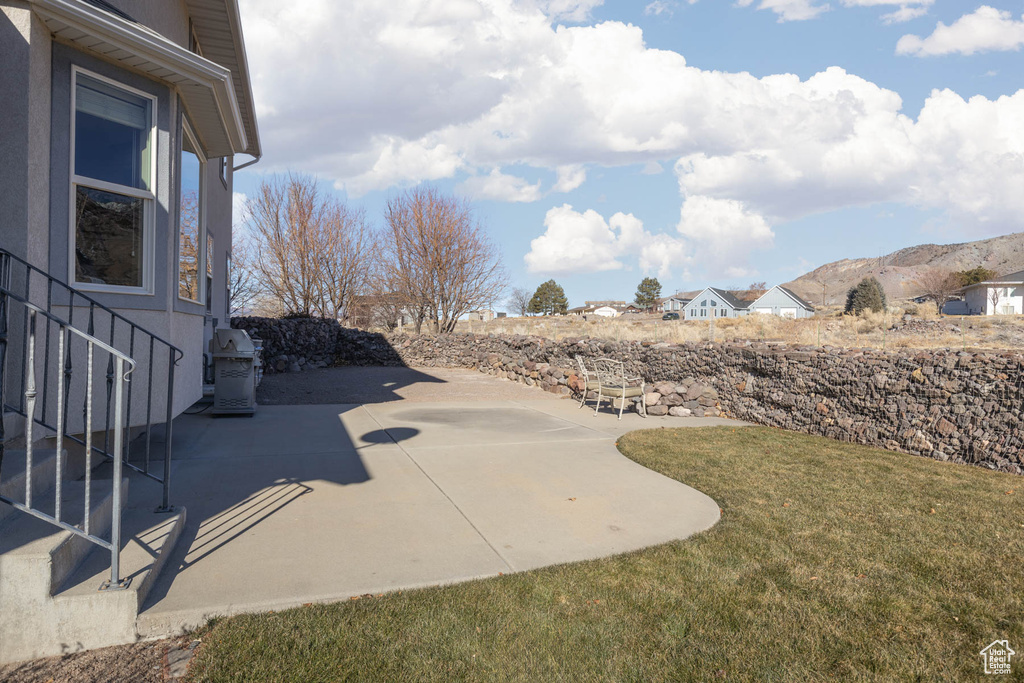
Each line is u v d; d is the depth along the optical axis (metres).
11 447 3.50
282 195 23.12
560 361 13.58
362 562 3.41
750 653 2.62
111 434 4.84
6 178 3.59
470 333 18.80
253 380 8.52
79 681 2.31
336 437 7.04
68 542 2.69
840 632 2.81
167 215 4.90
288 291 23.52
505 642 2.64
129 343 4.60
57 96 4.01
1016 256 161.25
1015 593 3.25
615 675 2.44
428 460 5.99
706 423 8.88
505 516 4.31
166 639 2.64
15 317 3.61
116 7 4.94
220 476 5.16
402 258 23.27
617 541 3.88
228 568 3.23
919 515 4.56
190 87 5.01
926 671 2.51
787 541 3.96
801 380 8.52
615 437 7.50
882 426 7.38
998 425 6.31
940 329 21.73
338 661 2.45
